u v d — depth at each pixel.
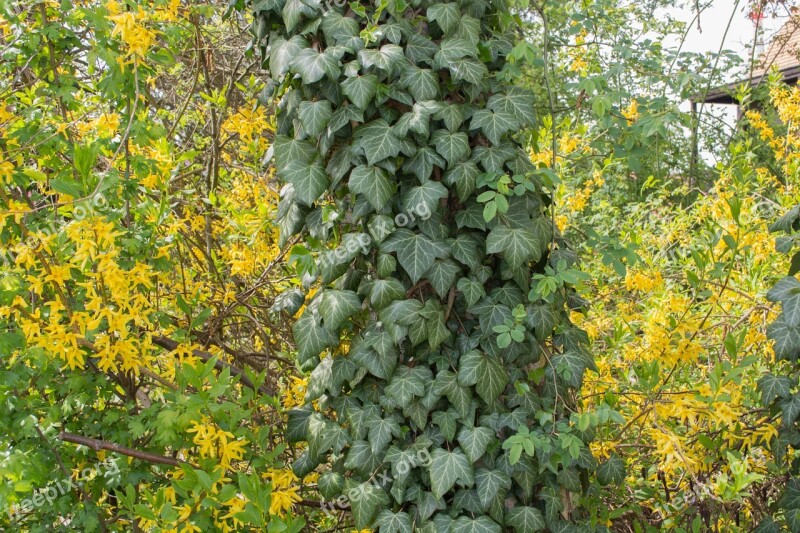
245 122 3.14
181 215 3.29
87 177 2.02
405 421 2.17
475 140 2.16
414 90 2.02
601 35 2.82
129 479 2.21
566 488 2.21
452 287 2.13
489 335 2.11
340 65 2.01
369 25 2.03
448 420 2.09
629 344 3.01
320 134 2.13
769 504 2.72
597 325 3.29
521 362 2.19
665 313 2.84
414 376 2.09
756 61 5.45
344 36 2.04
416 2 2.06
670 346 2.68
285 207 2.32
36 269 2.10
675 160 8.60
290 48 2.07
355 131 2.06
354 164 2.08
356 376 2.17
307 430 2.37
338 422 2.24
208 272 3.22
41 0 2.16
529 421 2.20
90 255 2.02
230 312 3.06
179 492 1.99
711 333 3.16
